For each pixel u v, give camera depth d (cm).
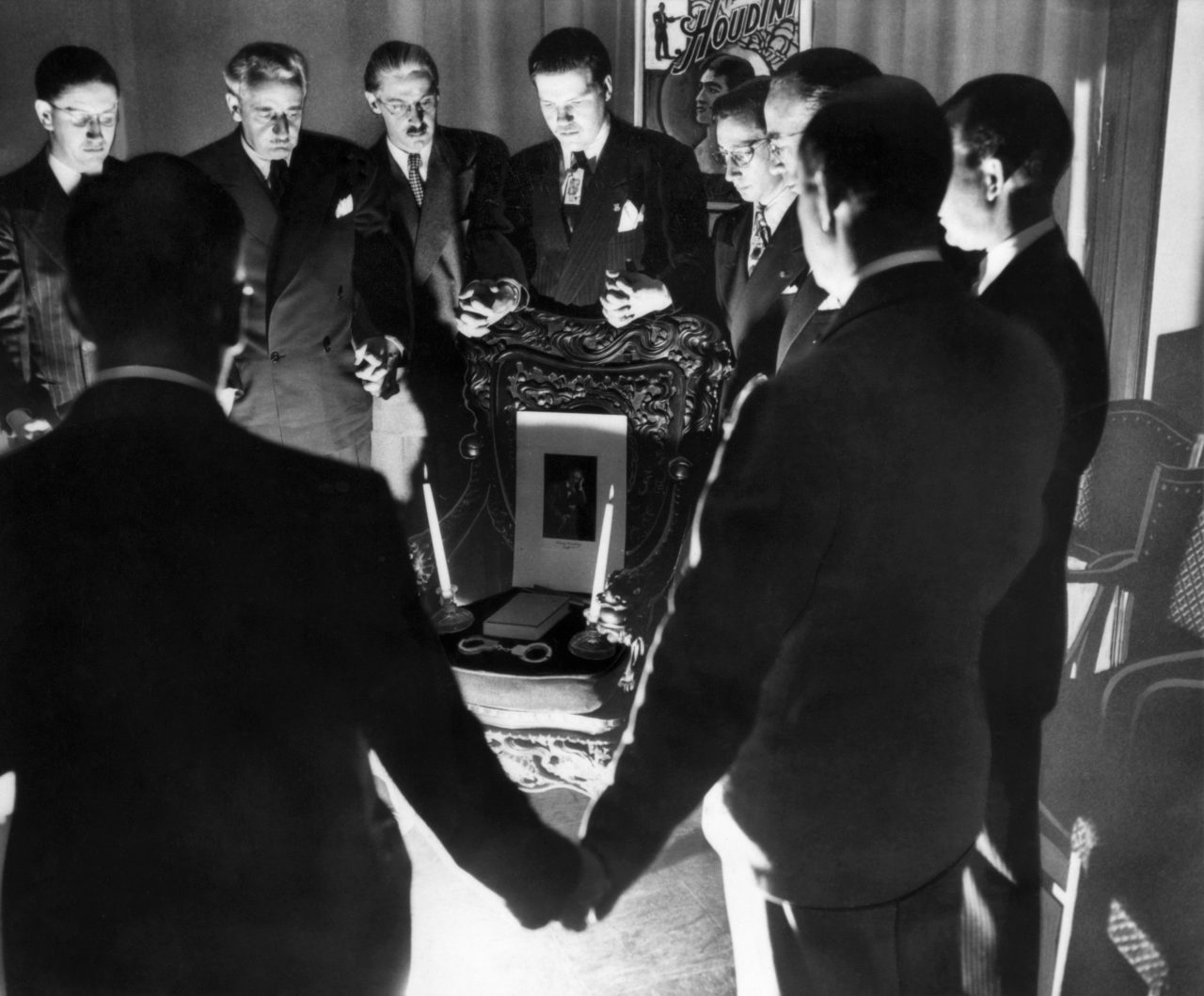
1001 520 94
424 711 86
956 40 184
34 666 80
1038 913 148
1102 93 174
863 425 87
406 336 212
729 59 197
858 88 95
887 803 98
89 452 76
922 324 89
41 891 85
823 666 96
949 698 98
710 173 197
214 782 82
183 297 78
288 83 199
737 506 91
